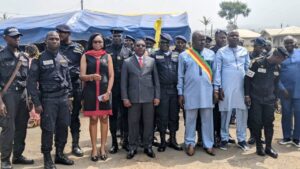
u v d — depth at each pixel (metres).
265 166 5.58
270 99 5.95
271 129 6.04
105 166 5.49
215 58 6.13
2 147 5.14
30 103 5.46
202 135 6.17
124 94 5.76
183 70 6.04
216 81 6.06
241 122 6.34
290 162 5.77
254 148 6.48
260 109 5.98
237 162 5.74
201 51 6.01
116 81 6.06
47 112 5.11
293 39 6.66
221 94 6.16
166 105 6.08
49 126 5.13
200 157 5.96
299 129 6.66
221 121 6.36
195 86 5.92
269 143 6.06
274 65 5.93
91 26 10.51
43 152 5.20
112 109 6.06
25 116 5.42
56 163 5.56
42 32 10.79
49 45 5.09
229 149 6.41
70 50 5.83
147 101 5.77
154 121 6.29
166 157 5.93
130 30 10.66
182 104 6.07
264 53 7.38
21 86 5.21
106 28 10.60
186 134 6.14
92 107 5.57
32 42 10.81
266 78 5.91
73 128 6.03
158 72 6.05
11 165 5.35
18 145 5.49
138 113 5.83
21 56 5.21
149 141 5.95
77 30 10.41
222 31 6.88
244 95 6.14
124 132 6.28
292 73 6.64
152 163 5.64
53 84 5.13
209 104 5.98
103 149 5.83
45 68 5.07
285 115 6.77
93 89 5.54
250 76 5.95
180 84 6.03
